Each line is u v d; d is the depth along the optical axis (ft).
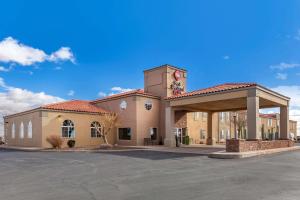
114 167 43.06
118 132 111.24
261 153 61.05
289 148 78.54
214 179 31.65
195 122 125.59
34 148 90.79
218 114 144.15
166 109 92.38
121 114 110.42
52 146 91.91
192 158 55.06
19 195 25.38
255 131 66.80
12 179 33.83
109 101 117.19
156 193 25.18
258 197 23.47
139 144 102.89
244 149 59.93
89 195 24.86
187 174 35.42
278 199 22.79
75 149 84.94
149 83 116.57
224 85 89.45
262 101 80.02
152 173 36.63
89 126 106.52
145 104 106.73
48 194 25.55
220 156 54.80
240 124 156.15
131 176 34.47
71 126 101.81
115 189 27.07
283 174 34.63
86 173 37.47
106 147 88.74
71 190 27.02
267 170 38.04
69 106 107.45
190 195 24.34
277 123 203.10
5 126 129.80
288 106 88.07
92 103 125.70
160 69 112.27
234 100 84.17
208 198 23.30
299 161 48.11
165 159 53.83
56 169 41.81
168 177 33.37
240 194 24.53
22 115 110.93
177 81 113.70
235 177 32.78
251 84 68.90
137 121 103.14
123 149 83.71
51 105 103.71
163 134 109.29
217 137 142.00
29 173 38.40
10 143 122.52
